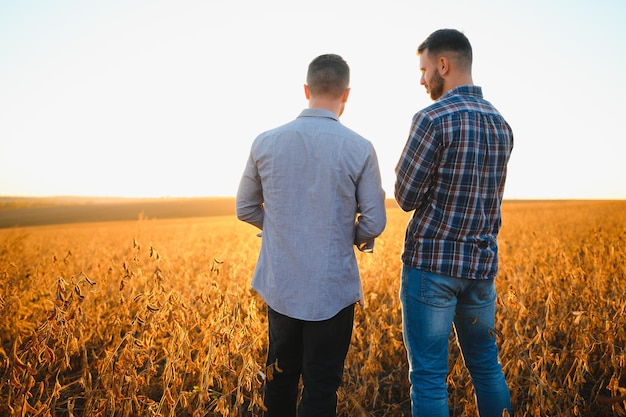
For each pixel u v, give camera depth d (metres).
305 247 2.22
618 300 3.70
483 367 2.48
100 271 5.46
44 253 9.67
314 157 2.22
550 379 3.13
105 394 2.57
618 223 13.70
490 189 2.31
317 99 2.32
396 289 4.43
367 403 3.20
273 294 2.28
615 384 2.59
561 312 3.79
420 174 2.24
